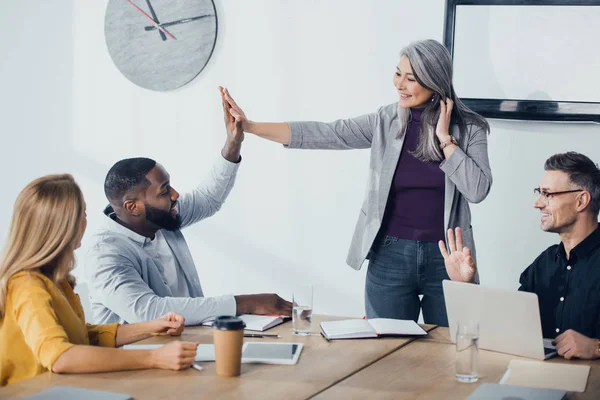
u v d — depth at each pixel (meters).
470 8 3.18
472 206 3.26
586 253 2.17
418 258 2.56
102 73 3.85
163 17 3.71
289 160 3.56
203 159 3.72
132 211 2.31
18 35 3.96
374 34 3.38
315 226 3.54
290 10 3.52
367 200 2.66
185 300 2.13
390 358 1.77
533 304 1.75
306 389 1.50
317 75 3.50
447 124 2.49
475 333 1.59
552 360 1.79
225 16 3.64
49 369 1.62
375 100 3.41
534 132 3.16
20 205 1.80
